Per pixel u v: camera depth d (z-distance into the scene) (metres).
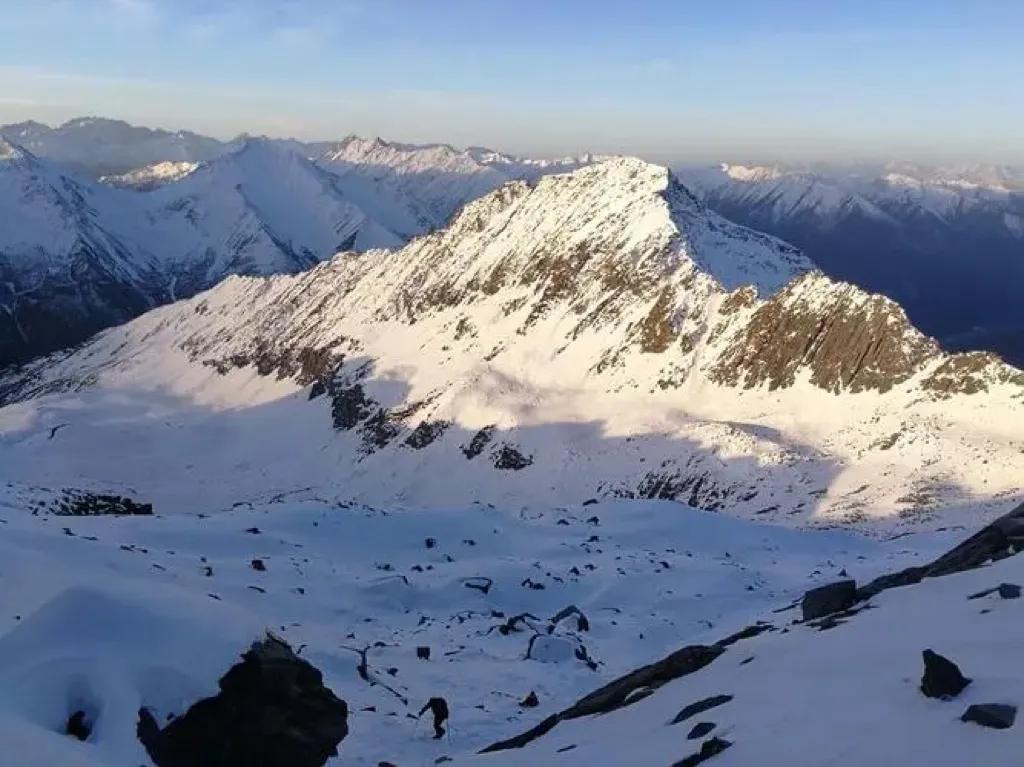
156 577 28.66
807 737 9.16
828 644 13.21
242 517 43.72
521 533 47.81
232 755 13.23
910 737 8.24
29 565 18.48
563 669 26.59
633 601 36.03
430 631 30.28
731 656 15.60
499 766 13.56
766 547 51.44
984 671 9.33
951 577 15.12
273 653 14.55
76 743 11.40
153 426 199.62
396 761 18.25
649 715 13.54
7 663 12.79
